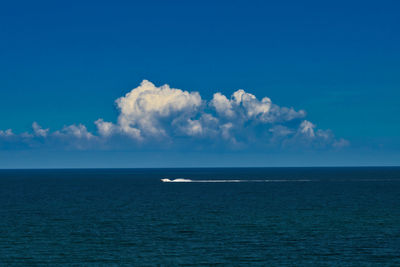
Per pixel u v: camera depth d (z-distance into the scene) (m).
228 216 94.00
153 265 54.56
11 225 81.75
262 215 95.50
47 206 115.94
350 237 70.00
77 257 57.94
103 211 103.94
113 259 57.12
